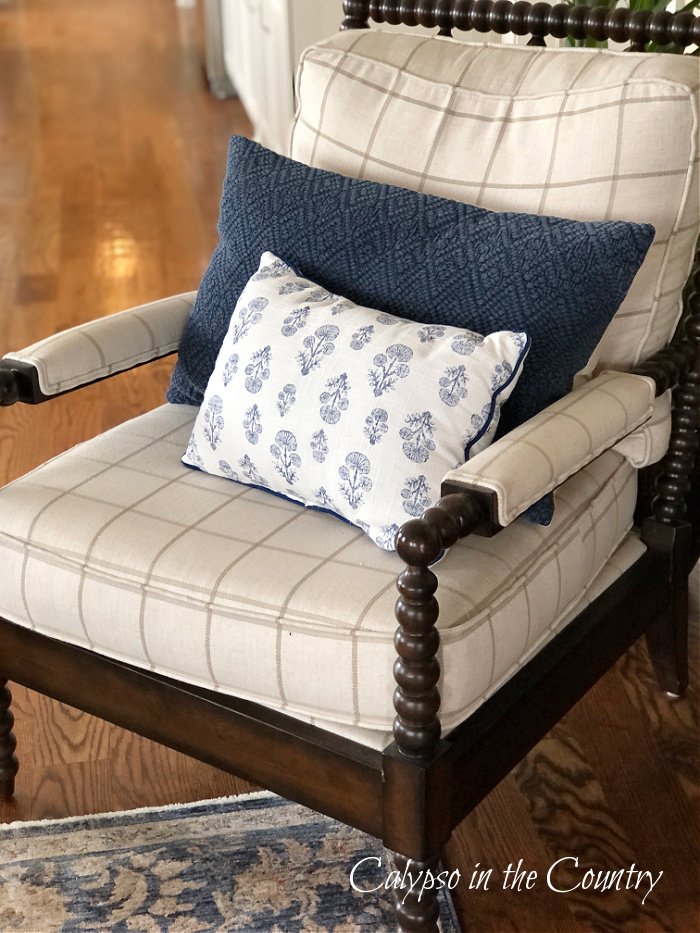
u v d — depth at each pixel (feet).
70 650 4.50
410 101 5.22
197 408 5.31
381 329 4.35
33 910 4.56
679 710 5.66
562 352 4.38
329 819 4.97
